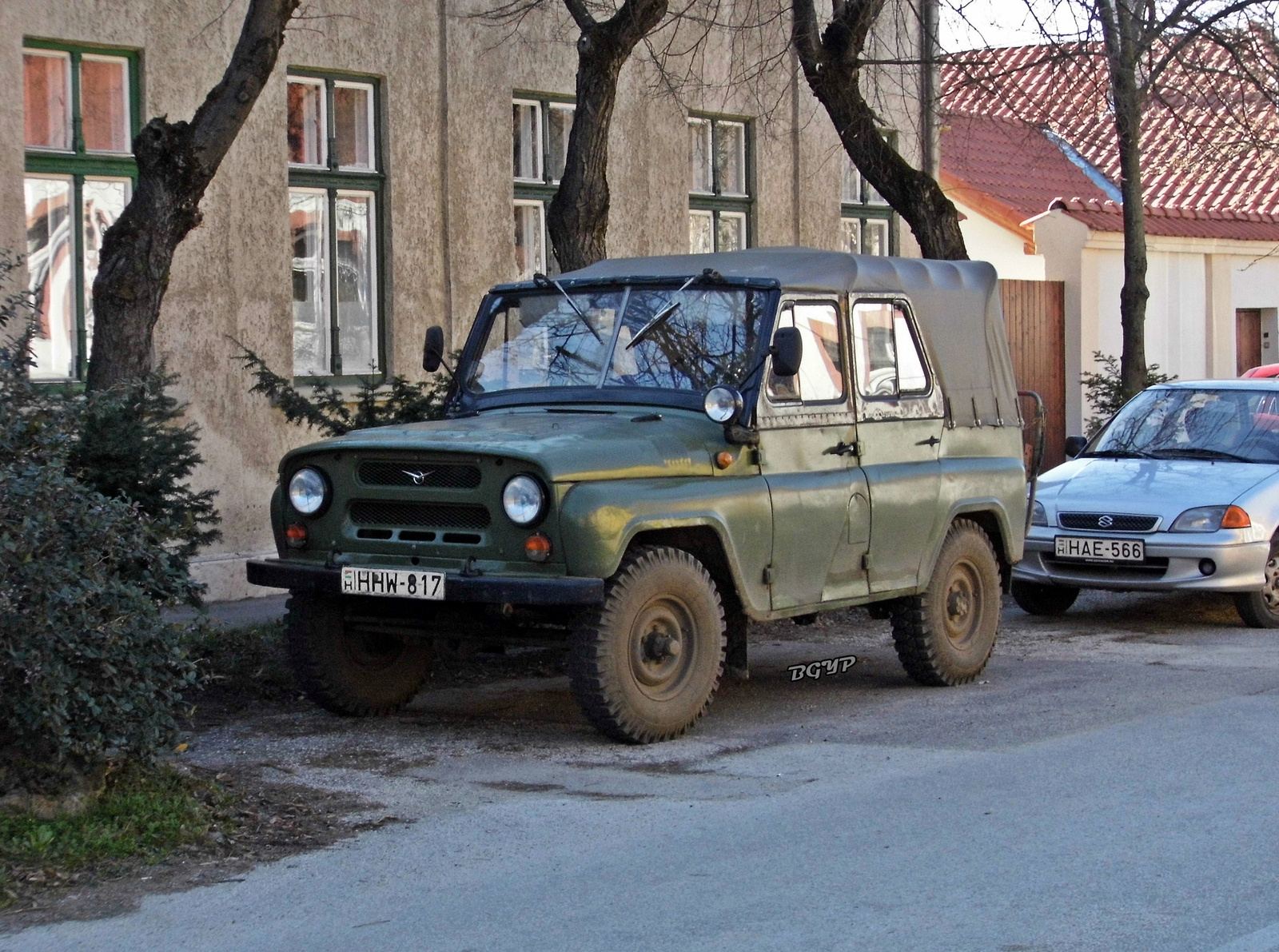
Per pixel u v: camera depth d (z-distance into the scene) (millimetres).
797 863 5957
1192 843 6191
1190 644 11375
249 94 9414
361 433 8164
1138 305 18031
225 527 12953
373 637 8594
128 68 12375
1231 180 27016
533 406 8680
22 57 11617
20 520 5953
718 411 8023
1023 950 5035
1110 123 27406
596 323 8797
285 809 6672
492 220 14961
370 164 14117
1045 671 10227
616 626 7602
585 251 11625
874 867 5898
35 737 6137
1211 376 24672
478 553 7617
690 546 8266
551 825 6496
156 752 6441
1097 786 7098
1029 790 7027
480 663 10164
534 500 7395
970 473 9672
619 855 6086
